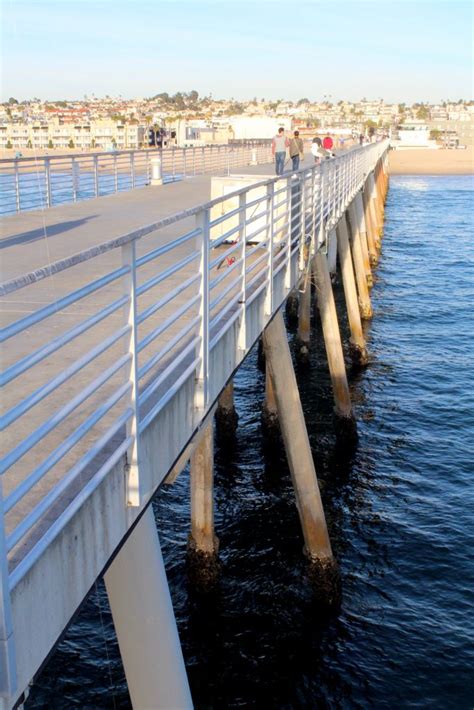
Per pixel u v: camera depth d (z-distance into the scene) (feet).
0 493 9.03
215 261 19.80
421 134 502.38
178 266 15.81
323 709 29.48
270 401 52.06
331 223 52.65
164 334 20.88
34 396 10.07
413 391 63.57
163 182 86.99
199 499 35.29
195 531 35.86
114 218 49.67
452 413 58.44
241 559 39.01
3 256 34.17
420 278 114.21
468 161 396.57
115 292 26.94
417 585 36.83
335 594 35.17
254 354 74.23
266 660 32.01
